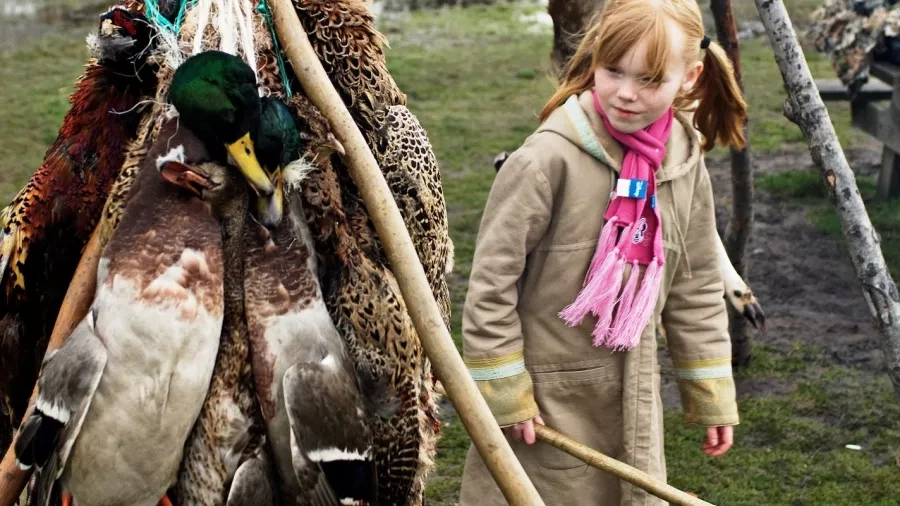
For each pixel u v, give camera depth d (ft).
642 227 8.16
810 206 22.70
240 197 5.42
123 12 6.45
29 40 36.76
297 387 5.32
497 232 8.18
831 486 13.12
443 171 25.05
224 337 5.49
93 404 5.17
